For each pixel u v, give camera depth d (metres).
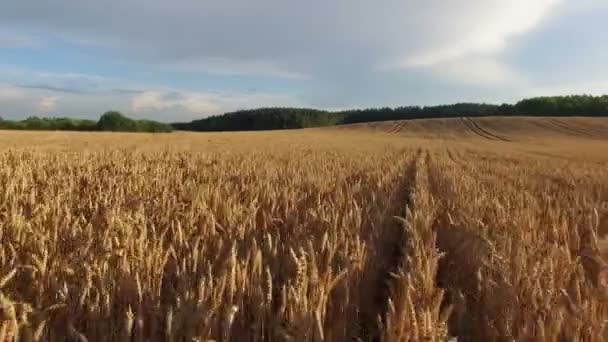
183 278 3.41
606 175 16.53
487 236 5.41
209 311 2.91
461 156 30.02
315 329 3.11
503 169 18.09
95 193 6.33
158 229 4.75
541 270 4.06
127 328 2.86
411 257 4.46
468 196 8.59
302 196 7.31
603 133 75.81
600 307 3.79
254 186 8.02
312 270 3.35
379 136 72.31
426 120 103.12
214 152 20.61
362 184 10.11
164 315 3.23
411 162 21.58
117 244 3.73
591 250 5.51
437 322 3.11
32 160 11.61
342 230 4.77
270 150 24.47
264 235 4.89
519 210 7.20
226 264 3.47
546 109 133.12
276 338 3.14
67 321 3.13
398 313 3.44
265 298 3.49
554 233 5.92
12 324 2.64
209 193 6.53
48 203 5.24
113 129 93.25
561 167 20.95
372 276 4.71
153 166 10.80
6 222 4.66
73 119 95.50
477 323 4.08
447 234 6.37
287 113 142.75
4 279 3.03
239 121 143.00
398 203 8.70
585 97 137.75
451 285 4.92
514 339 3.59
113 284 3.35
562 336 3.51
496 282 4.28
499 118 97.75
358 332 3.80
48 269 3.63
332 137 61.97
